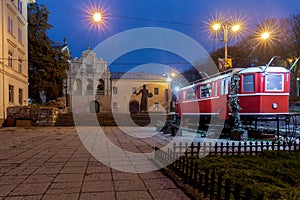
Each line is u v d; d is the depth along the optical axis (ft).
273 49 92.73
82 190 12.14
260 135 34.24
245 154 20.90
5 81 60.85
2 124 59.26
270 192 11.83
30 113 62.95
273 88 32.30
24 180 13.71
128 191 12.05
